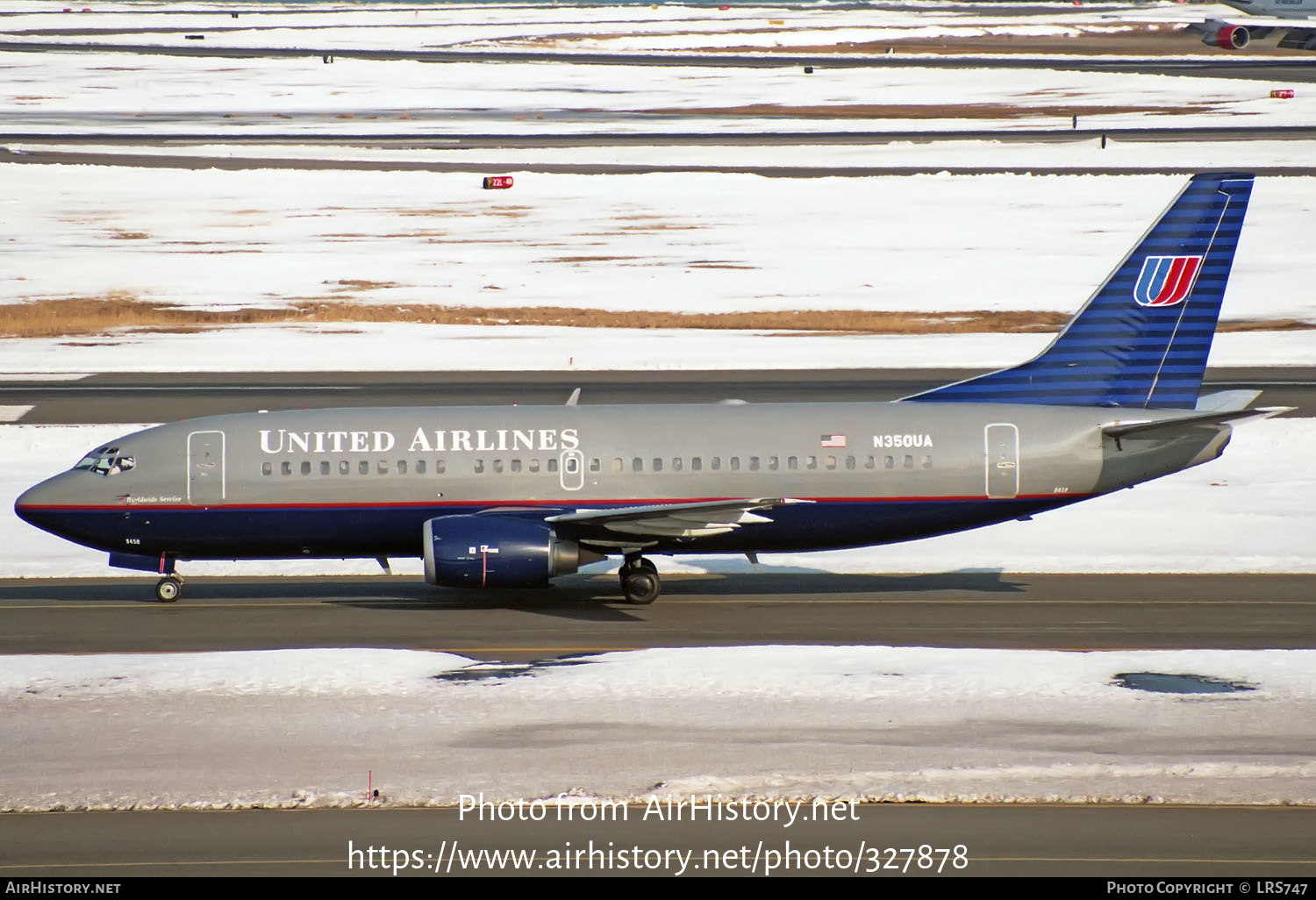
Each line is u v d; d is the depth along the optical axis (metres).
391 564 167.50
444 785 93.25
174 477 144.50
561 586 156.25
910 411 150.38
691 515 141.12
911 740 101.44
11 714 107.62
